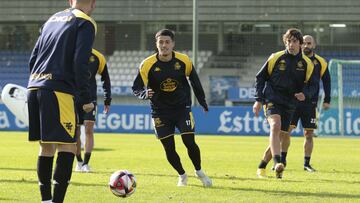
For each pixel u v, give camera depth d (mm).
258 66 65500
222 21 64500
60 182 11383
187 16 65000
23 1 67000
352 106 48688
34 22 67625
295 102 18953
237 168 22469
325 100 22484
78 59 11109
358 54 65875
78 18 11375
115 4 66125
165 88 16078
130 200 13570
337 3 62938
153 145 35406
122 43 68938
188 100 16297
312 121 21891
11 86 36969
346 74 56625
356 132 45844
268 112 18812
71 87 11367
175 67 16094
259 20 64062
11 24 68812
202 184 16734
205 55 66562
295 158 27781
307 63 18734
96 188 15562
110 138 42406
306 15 63406
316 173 20984
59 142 11234
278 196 14508
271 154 19141
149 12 65625
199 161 16297
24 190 15094
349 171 21969
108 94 20297
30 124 11617
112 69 67375
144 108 50031
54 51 11352
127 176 13148
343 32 66562
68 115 11312
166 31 16062
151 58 16141
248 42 67062
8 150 30469
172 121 16281
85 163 20453
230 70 65188
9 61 68250
